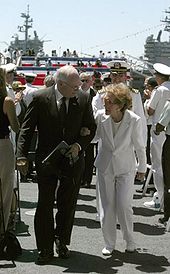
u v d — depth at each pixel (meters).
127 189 5.50
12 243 5.27
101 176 5.56
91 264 5.31
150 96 8.66
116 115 5.37
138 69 23.03
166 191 6.87
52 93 5.16
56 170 5.15
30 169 10.07
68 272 5.05
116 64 7.26
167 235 6.51
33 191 9.17
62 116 5.14
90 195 8.96
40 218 5.24
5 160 5.37
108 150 5.52
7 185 5.46
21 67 21.70
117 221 6.19
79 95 5.23
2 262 5.30
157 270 5.19
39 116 5.18
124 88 5.38
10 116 5.24
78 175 5.28
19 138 5.21
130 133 5.44
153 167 8.01
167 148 6.69
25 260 5.38
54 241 5.48
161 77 7.86
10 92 7.34
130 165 5.52
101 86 9.39
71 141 5.19
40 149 5.23
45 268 5.14
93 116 5.35
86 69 19.19
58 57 26.34
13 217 6.04
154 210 7.86
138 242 6.16
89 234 6.43
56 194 5.56
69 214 5.37
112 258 5.52
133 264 5.36
